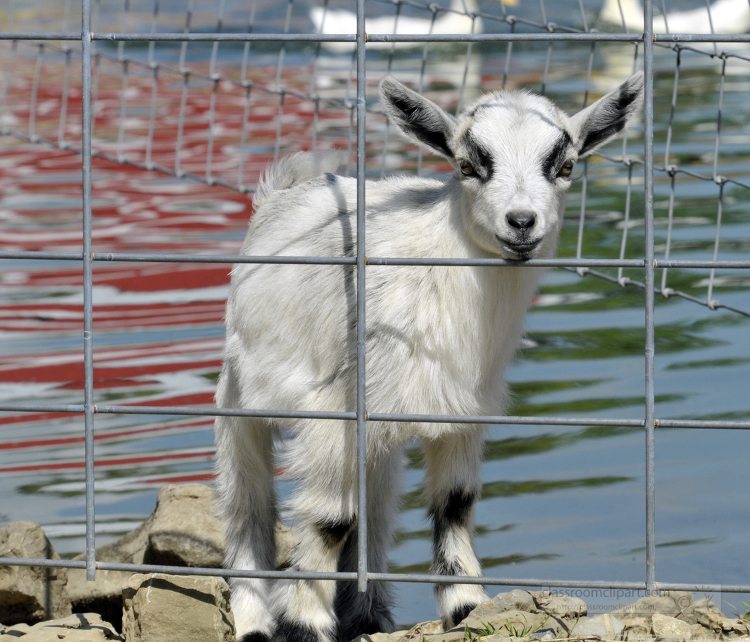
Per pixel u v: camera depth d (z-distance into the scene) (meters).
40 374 11.33
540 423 5.46
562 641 5.76
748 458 9.23
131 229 16.70
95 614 6.61
